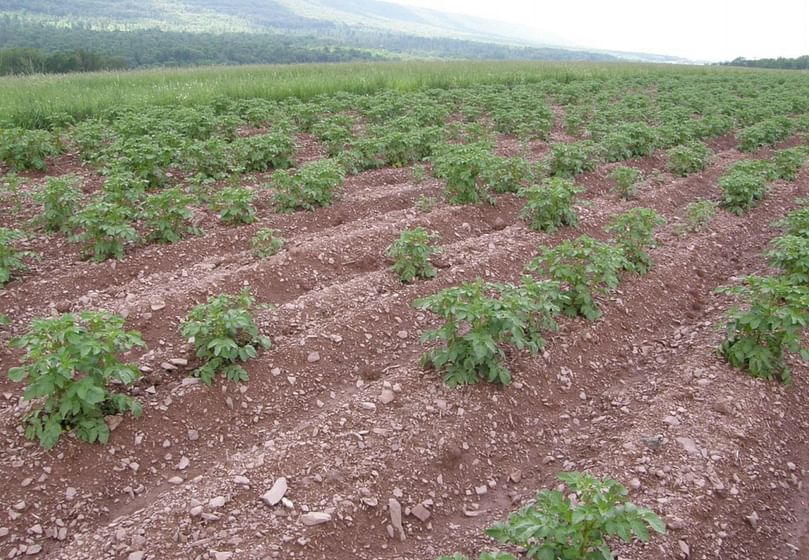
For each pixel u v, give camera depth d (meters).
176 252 9.23
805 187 14.84
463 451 5.88
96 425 5.56
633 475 5.50
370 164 14.14
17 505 5.02
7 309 7.57
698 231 11.36
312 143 16.42
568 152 13.30
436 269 9.07
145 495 5.32
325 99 20.20
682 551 4.82
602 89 28.88
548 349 7.30
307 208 10.98
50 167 13.45
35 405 5.76
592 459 5.88
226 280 8.23
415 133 14.45
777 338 6.90
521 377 6.82
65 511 5.09
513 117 18.56
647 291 8.89
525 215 10.87
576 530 3.92
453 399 6.36
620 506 4.04
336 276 8.96
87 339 5.39
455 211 10.96
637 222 9.20
